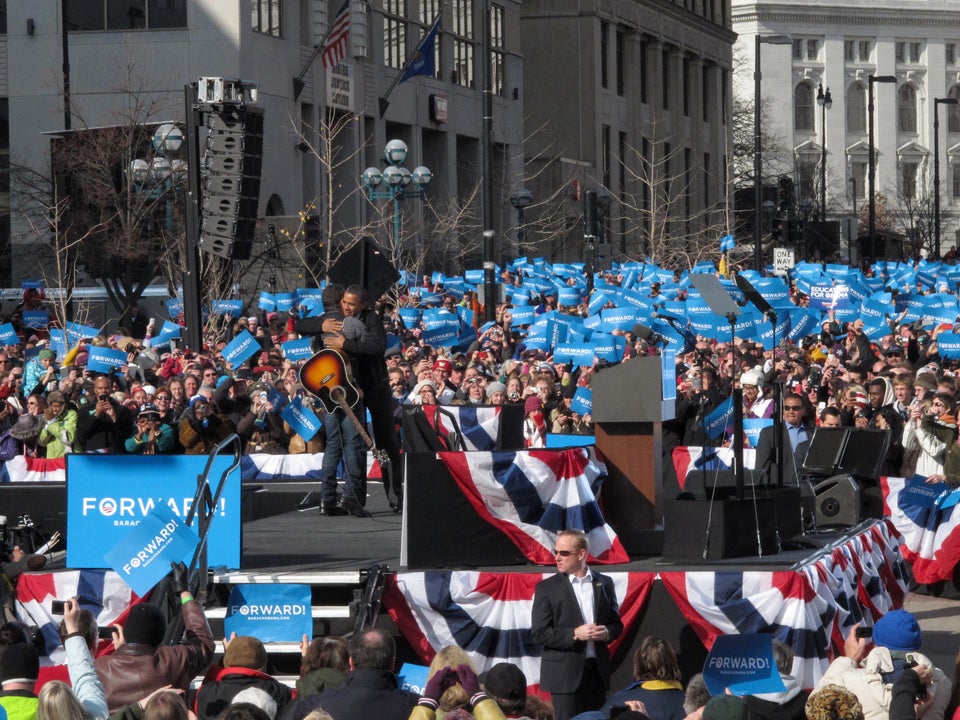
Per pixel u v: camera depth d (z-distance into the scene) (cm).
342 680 1190
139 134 5272
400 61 7881
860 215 16900
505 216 8775
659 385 1563
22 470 2306
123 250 4647
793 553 1538
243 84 2858
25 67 6544
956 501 2053
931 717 1130
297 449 2380
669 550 1513
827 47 18812
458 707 1032
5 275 5950
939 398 2122
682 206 11731
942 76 19400
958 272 6116
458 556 1487
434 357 3102
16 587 1500
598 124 10444
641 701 1182
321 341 1755
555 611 1364
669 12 11619
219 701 1178
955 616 1947
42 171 6288
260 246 4641
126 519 1508
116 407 2444
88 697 1109
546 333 3291
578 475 1516
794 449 2003
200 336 2744
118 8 6525
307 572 1455
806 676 1402
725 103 13025
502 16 9019
